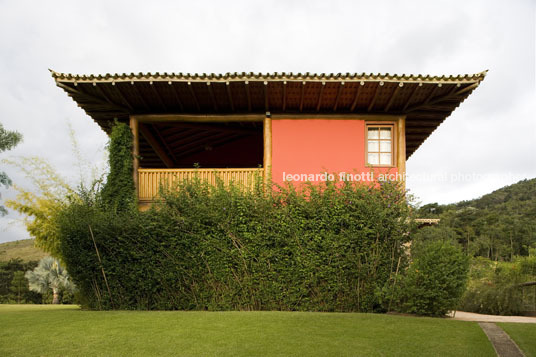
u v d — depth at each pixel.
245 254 8.68
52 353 4.95
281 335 5.78
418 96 9.82
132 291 8.76
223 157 14.82
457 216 55.44
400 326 6.36
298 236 8.77
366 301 8.58
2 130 21.06
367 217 8.85
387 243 8.81
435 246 8.22
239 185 9.39
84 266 8.80
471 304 10.45
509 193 72.25
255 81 9.15
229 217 8.80
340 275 8.64
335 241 8.73
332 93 9.73
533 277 10.66
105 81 9.05
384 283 8.65
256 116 10.50
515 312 9.66
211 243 8.72
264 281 8.66
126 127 10.14
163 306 8.71
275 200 9.08
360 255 8.68
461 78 9.08
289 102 10.15
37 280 19.50
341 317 7.06
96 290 8.85
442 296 7.64
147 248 8.77
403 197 9.34
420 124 11.48
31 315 7.54
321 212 8.91
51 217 11.72
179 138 13.86
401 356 4.86
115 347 5.20
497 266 12.73
